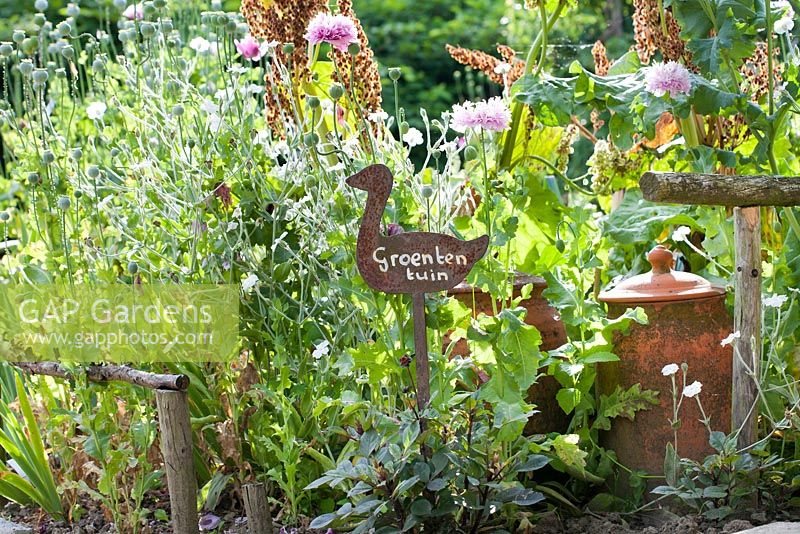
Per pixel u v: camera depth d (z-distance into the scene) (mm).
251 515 2699
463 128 2754
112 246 3076
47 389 3178
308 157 3135
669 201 2627
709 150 3256
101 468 2959
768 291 3215
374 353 2688
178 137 3131
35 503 3271
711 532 2732
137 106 3512
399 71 2957
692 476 2924
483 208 2916
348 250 2762
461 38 10156
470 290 3023
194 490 2668
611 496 2996
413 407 2559
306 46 3365
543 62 3615
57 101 4387
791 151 3613
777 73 3521
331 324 3070
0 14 9227
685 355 2920
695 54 3195
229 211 3059
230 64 3373
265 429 3006
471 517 2682
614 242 3451
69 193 3180
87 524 3080
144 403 3066
